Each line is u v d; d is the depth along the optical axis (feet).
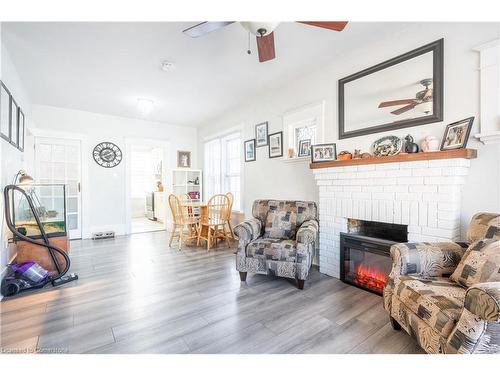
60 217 9.76
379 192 7.77
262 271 8.46
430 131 7.11
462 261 5.09
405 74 7.58
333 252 9.23
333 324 6.08
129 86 11.78
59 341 5.42
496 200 6.01
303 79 10.86
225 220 14.17
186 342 5.39
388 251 7.43
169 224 19.26
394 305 5.36
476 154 6.24
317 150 9.72
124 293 7.82
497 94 5.92
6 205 7.99
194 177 19.97
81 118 15.88
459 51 6.56
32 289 8.07
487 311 3.35
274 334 5.68
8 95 8.59
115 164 17.11
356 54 8.86
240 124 14.92
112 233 16.34
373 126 8.38
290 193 11.66
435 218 6.59
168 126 19.30
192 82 11.35
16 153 10.31
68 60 9.20
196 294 7.76
